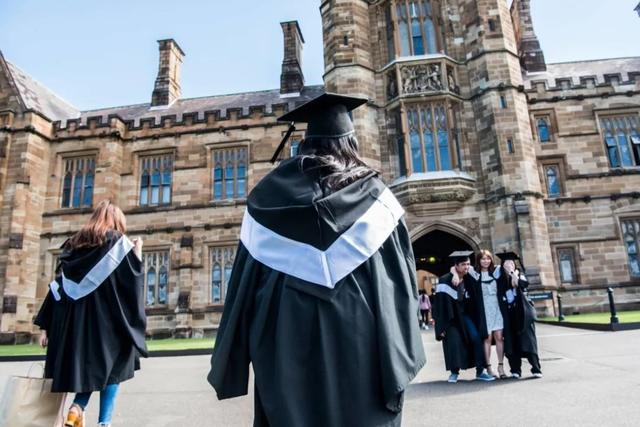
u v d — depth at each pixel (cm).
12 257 2145
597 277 2069
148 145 2416
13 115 2336
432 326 2144
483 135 1939
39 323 406
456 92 2023
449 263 2675
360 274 167
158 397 660
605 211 2136
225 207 2278
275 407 149
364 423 148
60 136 2422
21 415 352
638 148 2253
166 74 2952
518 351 671
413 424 440
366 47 2138
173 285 2205
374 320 160
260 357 160
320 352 154
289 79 2791
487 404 509
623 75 2470
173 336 2105
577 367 708
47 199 2361
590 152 2230
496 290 700
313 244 164
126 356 401
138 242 434
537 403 496
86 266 400
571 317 1744
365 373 153
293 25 2881
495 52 1984
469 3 2089
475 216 1881
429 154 1955
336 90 2064
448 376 740
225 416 532
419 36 2133
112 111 3042
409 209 1905
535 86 2323
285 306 159
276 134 2348
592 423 408
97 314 392
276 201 175
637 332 1113
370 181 188
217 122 2403
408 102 1992
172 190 2344
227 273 2216
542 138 2288
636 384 550
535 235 1759
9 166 2269
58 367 372
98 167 2358
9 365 1222
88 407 598
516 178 1834
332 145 195
